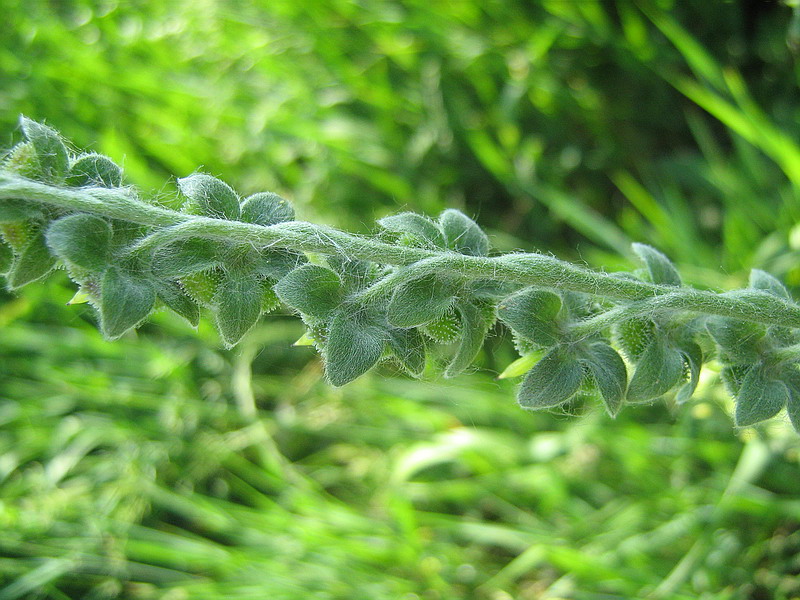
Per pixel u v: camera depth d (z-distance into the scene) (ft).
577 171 1.10
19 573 0.95
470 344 0.43
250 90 1.15
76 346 1.03
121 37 1.19
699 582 0.85
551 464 0.96
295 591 0.88
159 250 0.40
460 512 1.01
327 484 1.03
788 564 0.86
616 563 0.88
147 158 1.13
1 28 1.20
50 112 1.11
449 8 1.08
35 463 1.06
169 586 0.96
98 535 0.95
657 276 0.47
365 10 1.12
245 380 1.03
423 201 1.09
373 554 0.91
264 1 1.14
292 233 0.40
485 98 1.09
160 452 1.02
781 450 0.80
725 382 0.46
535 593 0.93
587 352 0.44
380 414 1.02
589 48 1.07
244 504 1.04
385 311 0.42
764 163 1.00
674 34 0.95
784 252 0.92
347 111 1.13
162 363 1.02
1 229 0.39
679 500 0.89
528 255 0.42
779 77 1.01
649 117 1.08
